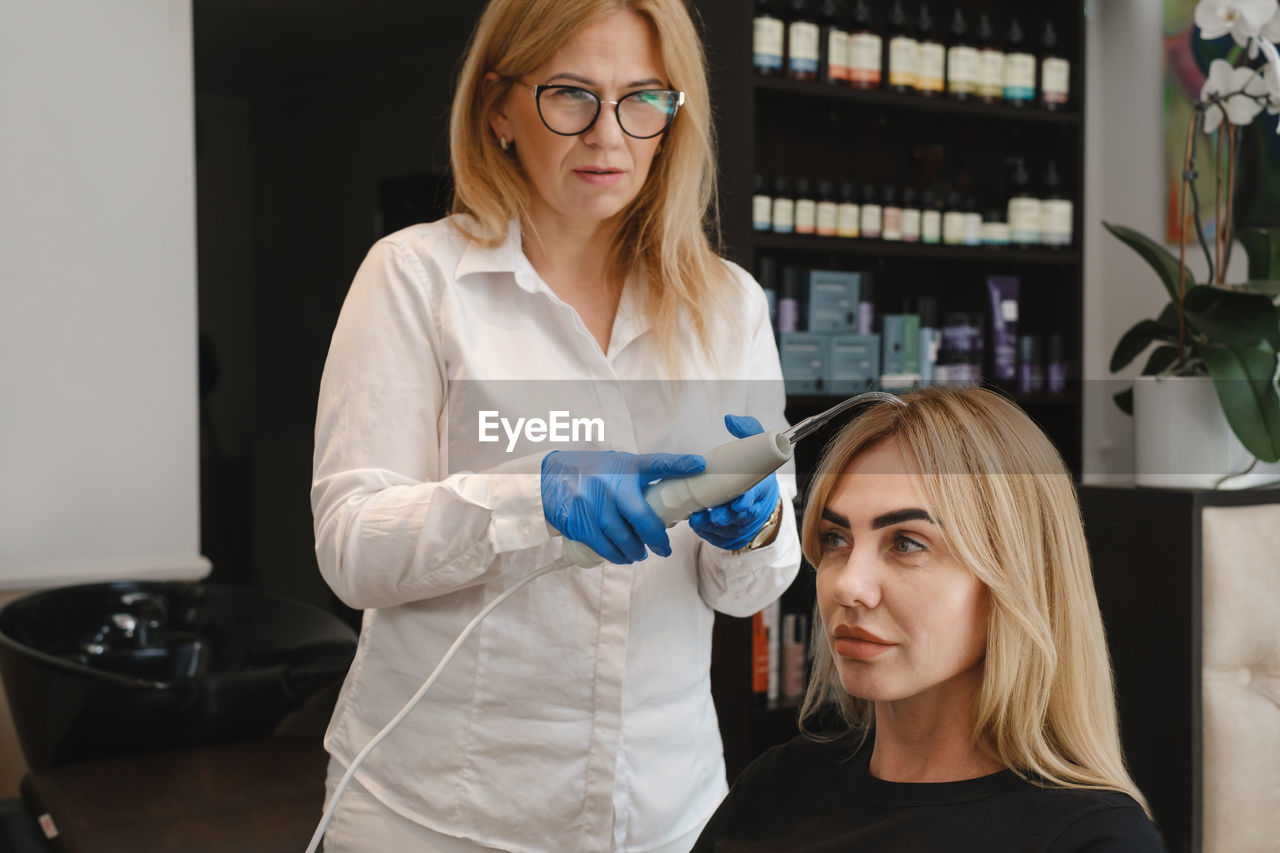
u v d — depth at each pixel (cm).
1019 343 307
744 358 127
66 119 239
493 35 112
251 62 500
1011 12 322
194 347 255
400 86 495
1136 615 167
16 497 238
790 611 266
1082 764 92
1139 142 314
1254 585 160
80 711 188
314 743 198
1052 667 90
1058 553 91
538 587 110
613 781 113
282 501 542
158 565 247
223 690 193
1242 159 280
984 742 93
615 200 111
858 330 285
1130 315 321
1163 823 165
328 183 540
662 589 117
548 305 116
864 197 283
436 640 112
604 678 112
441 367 115
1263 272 195
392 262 113
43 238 238
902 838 92
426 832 113
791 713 262
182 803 169
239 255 596
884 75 285
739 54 256
